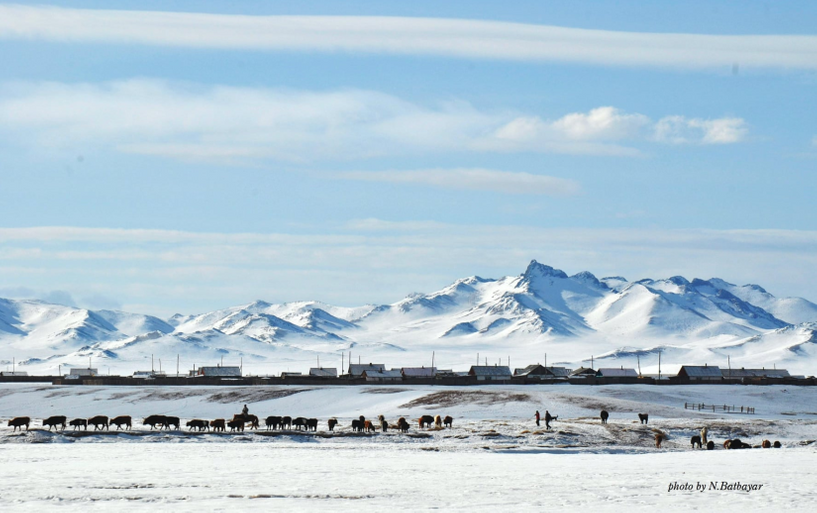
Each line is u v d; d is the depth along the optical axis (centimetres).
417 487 7100
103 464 8850
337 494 6694
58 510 5922
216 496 6588
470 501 6372
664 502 6362
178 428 14088
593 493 6762
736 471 8262
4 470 8212
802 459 9625
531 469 8488
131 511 5869
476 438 13025
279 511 5881
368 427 14212
